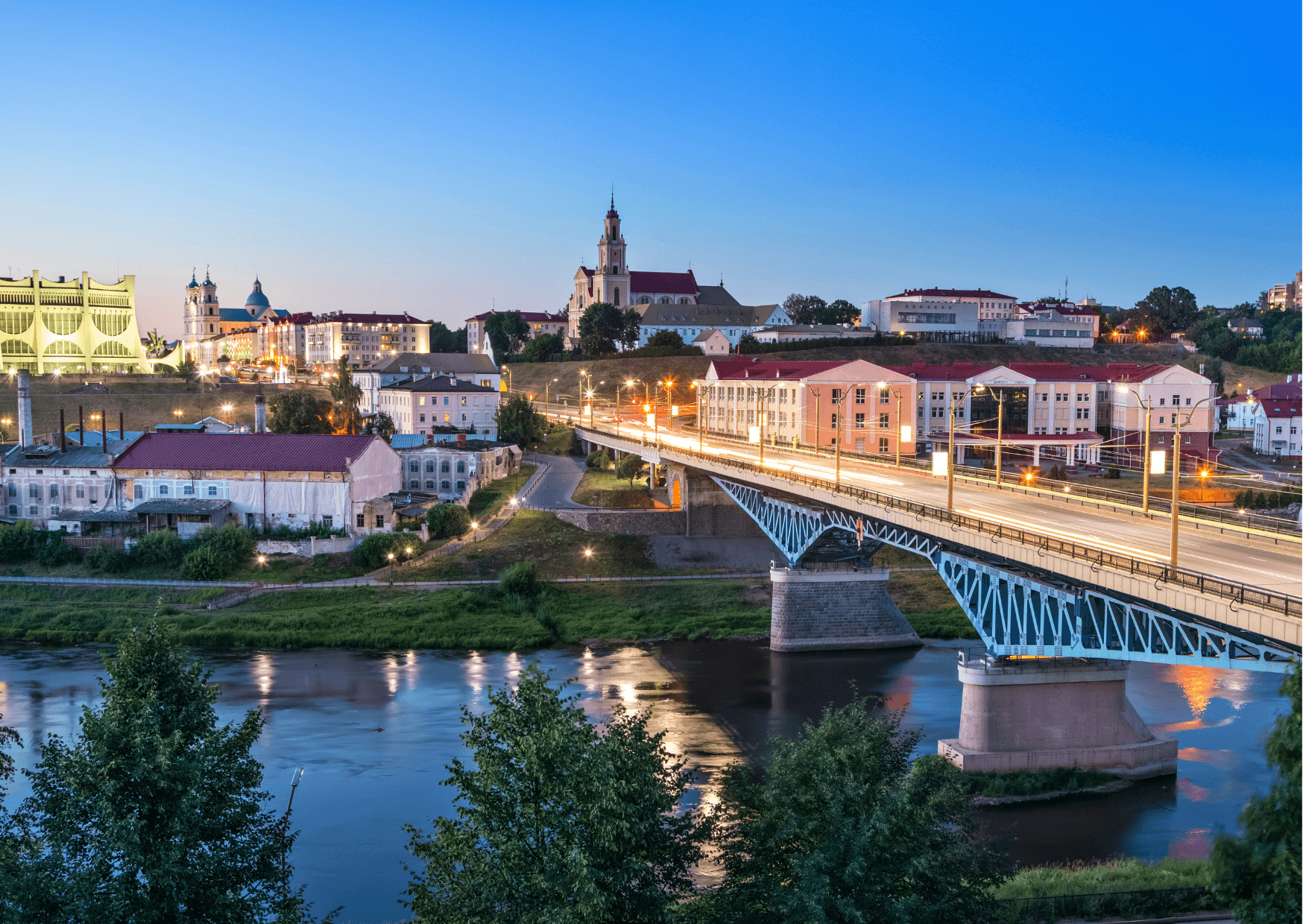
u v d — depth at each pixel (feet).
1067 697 222.89
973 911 118.62
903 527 234.58
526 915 108.47
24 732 253.85
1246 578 165.89
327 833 199.41
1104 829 195.52
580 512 443.32
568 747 118.01
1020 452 570.05
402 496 452.76
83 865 121.70
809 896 108.78
